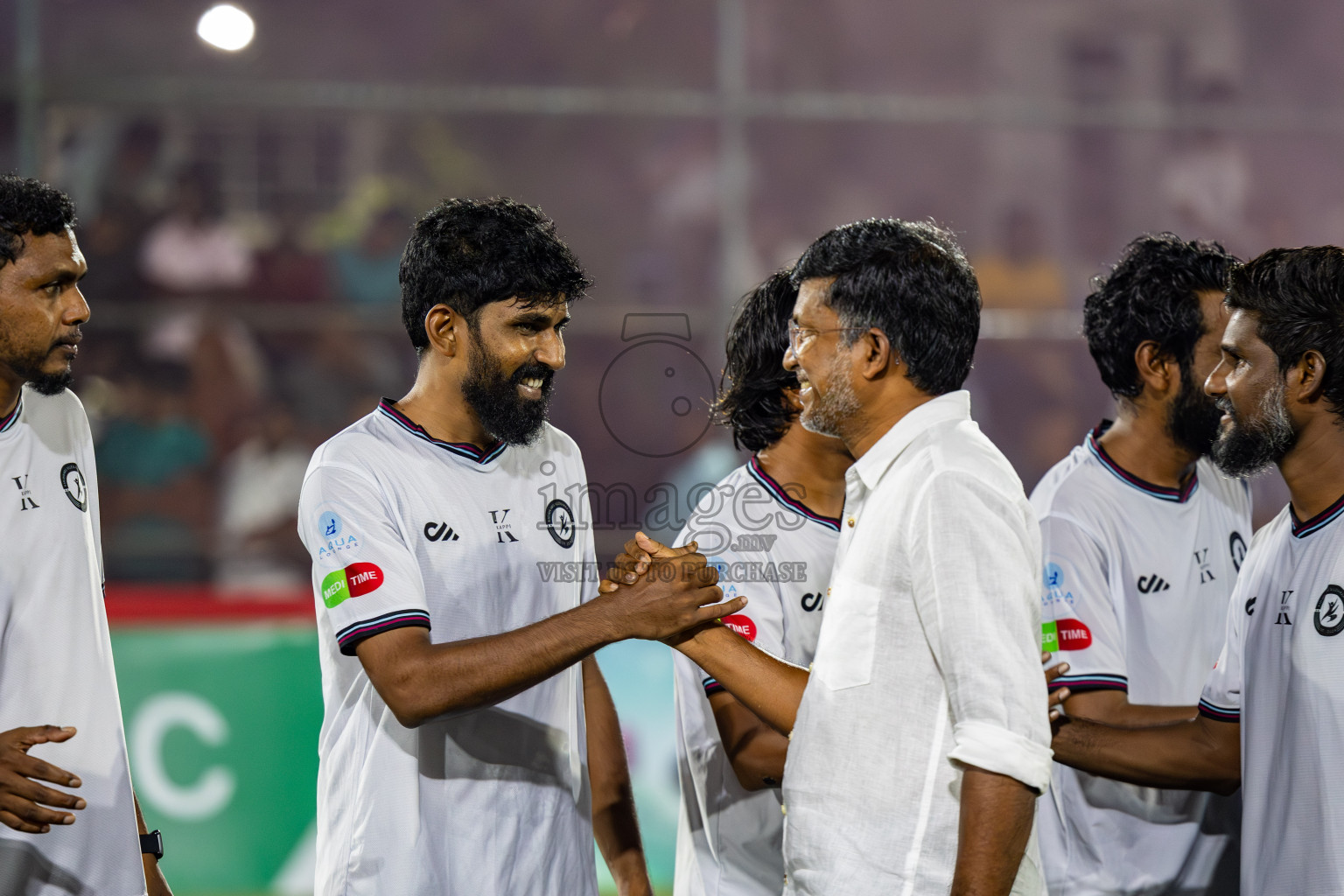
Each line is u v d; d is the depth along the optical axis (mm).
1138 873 9578
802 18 26891
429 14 25844
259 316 24125
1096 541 9562
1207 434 9438
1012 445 25172
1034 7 27203
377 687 7305
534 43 26156
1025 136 26969
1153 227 27078
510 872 7855
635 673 17062
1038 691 6055
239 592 17297
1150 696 9578
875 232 6805
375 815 7668
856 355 6750
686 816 9219
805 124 26781
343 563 7438
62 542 8023
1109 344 9695
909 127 26859
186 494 23422
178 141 24250
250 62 25328
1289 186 27109
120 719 8328
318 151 24875
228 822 16641
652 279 26406
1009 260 26844
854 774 6480
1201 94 27375
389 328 24594
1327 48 27359
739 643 7492
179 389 23719
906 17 27125
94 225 23938
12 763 7141
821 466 8672
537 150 26016
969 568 6133
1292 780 7660
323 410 24250
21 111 23562
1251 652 8133
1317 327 7461
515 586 8086
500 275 7531
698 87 26547
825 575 8648
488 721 7895
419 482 7859
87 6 24469
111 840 8078
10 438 7867
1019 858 6000
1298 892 7574
